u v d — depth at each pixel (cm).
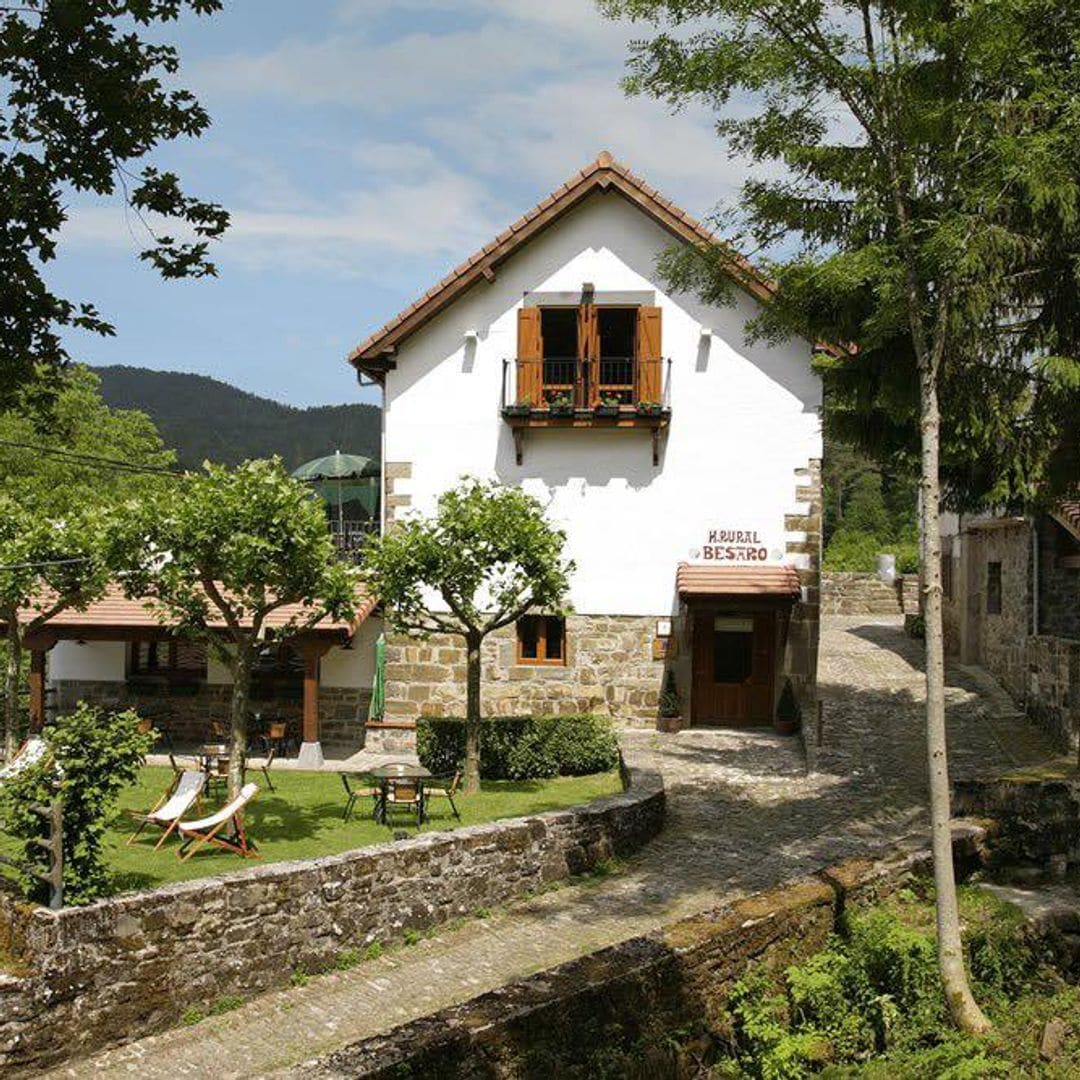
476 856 1134
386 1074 611
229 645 1966
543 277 1942
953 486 1272
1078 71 928
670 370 1931
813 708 1889
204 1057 843
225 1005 925
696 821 1418
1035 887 1116
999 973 911
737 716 1978
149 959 887
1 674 2381
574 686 1950
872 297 1023
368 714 2008
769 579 1862
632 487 1942
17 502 2003
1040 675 1784
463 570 1500
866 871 1013
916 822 1366
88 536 1677
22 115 691
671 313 1928
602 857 1265
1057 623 1859
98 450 3203
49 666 2109
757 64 930
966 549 2388
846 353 1198
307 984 977
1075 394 1099
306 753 1812
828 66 935
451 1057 641
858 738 1828
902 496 4638
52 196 706
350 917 1022
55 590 1803
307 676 1822
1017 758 1634
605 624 1948
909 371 1042
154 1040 874
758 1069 775
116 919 871
